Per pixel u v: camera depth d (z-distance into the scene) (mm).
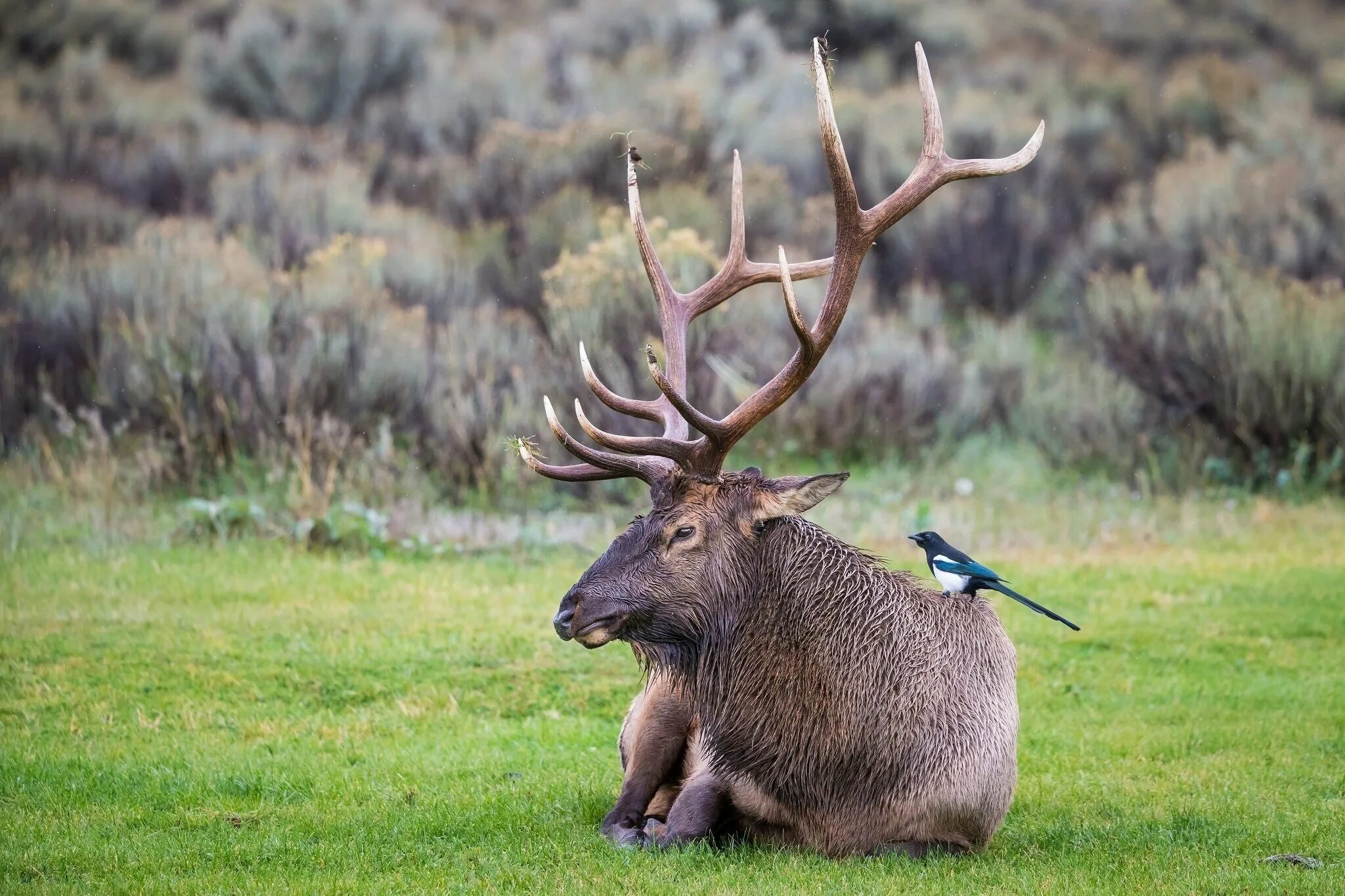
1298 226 68750
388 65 92438
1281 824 22500
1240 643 35500
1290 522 48156
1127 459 54750
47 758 25453
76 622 34156
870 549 44031
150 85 92125
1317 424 53344
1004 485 53625
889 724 20156
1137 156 89188
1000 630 21750
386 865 20266
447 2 106500
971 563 21938
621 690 31156
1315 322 54000
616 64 94438
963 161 20891
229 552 41750
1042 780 25547
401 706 29594
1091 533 47031
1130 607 38594
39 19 99750
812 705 20188
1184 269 69500
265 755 26172
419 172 79312
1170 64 110312
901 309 70812
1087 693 31891
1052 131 88000
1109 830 22172
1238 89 95938
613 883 19031
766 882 18797
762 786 20469
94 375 52500
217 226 68812
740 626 20297
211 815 22641
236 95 91438
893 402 56875
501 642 33625
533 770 25703
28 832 21500
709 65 91062
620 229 63438
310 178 72125
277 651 32625
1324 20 118938
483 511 47406
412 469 48438
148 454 47562
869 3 109312
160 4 105125
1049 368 64312
